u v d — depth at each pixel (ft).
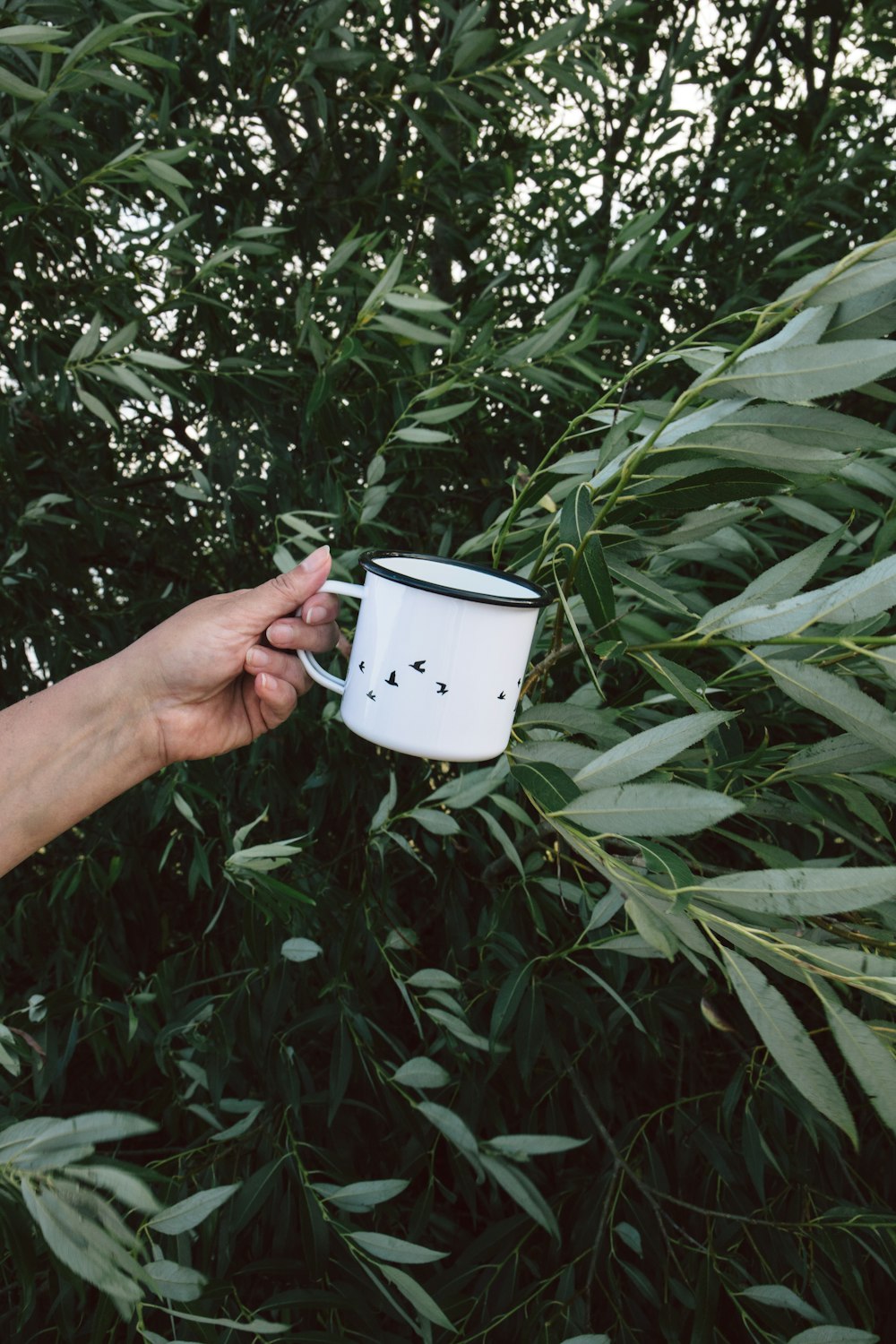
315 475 4.31
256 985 3.83
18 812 2.74
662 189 5.32
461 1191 3.94
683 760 2.53
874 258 1.70
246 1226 3.81
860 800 2.25
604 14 4.38
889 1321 4.01
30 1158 1.64
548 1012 4.04
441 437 3.58
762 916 1.91
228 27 4.30
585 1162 4.18
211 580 5.46
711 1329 3.34
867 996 3.42
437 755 2.09
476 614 2.02
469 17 4.12
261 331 4.48
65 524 4.63
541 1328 3.40
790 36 6.14
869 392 1.79
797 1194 3.80
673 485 1.91
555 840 3.11
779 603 1.89
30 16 3.46
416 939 3.54
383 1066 3.57
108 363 3.70
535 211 5.02
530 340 3.62
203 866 3.70
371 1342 3.32
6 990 4.77
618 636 2.03
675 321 5.08
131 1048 3.92
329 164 4.58
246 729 3.02
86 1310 3.58
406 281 4.04
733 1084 3.68
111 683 2.78
